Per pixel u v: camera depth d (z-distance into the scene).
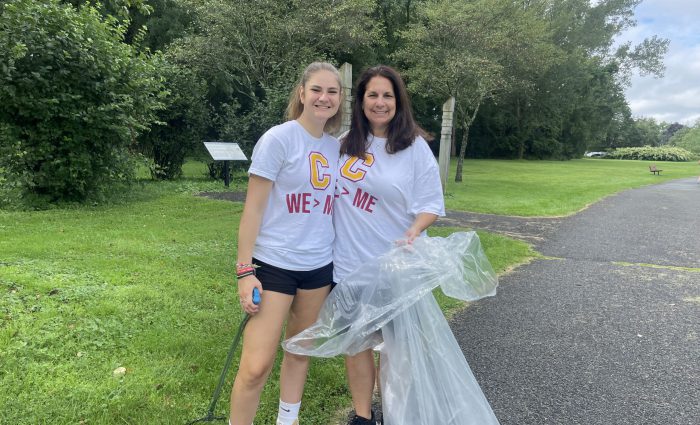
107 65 8.48
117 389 2.61
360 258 2.16
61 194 8.55
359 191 2.14
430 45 17.41
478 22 16.31
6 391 2.52
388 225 2.17
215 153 12.34
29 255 5.01
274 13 16.70
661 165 40.75
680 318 4.11
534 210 10.41
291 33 16.50
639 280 5.25
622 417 2.62
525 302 4.46
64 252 5.21
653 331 3.81
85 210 8.14
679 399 2.80
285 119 2.25
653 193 15.34
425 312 2.09
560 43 32.44
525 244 6.96
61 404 2.44
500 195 13.45
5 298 3.73
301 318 2.17
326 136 2.16
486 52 16.66
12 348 2.95
